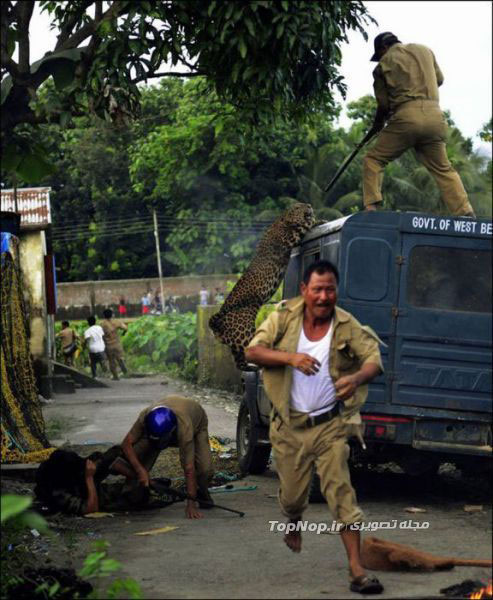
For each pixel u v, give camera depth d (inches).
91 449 462.0
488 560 228.5
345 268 320.8
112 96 304.0
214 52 321.1
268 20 306.3
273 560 243.4
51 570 226.8
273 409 220.2
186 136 1401.3
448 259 322.7
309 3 312.7
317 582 219.9
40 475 317.1
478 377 319.6
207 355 885.2
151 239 1879.9
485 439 320.2
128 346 1219.2
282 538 270.4
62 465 316.8
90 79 298.7
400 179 1563.7
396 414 317.1
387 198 1529.3
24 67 293.0
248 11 299.7
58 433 528.1
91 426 566.3
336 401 216.8
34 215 778.8
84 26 309.0
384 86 382.6
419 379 318.3
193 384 919.0
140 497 318.7
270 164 1614.2
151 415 309.0
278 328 216.2
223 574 229.9
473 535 268.5
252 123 369.4
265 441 387.9
